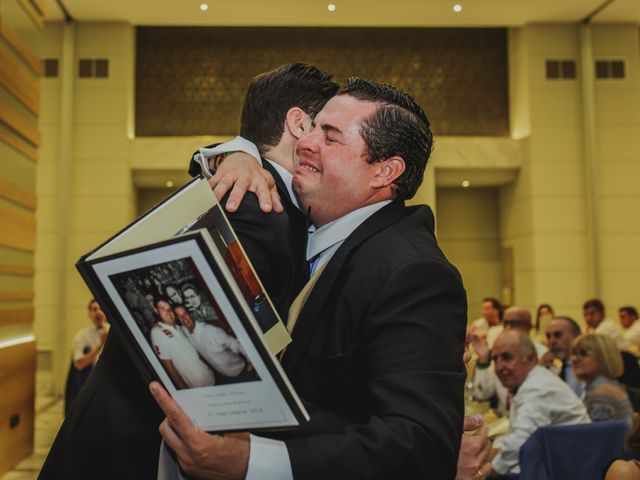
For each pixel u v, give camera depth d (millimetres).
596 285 10477
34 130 5508
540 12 10445
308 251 1162
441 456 879
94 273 834
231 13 10336
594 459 2439
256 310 951
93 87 10539
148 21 10648
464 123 11195
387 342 935
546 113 10781
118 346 1040
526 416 3045
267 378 795
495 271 11828
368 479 843
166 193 11438
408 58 11195
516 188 11125
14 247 5074
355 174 1106
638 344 7453
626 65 10953
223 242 950
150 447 996
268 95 1300
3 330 4848
